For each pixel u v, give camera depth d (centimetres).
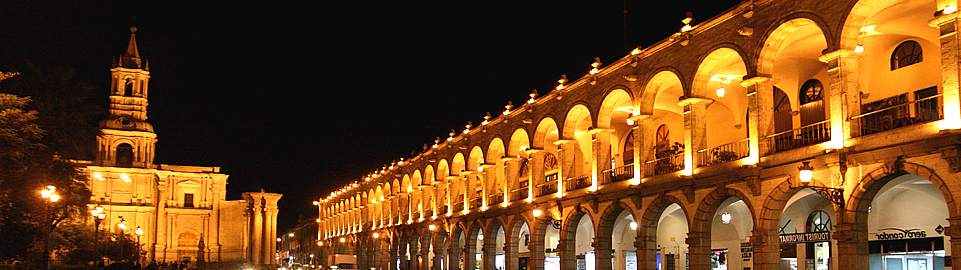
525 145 5538
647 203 3353
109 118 9162
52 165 3978
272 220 9938
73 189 4428
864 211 2359
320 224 10856
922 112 2711
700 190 3030
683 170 3133
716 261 4106
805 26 2708
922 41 2798
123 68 9300
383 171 7569
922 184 2912
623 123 4688
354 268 7444
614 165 4800
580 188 3906
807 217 3481
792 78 3331
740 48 2800
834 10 2397
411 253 6419
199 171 9844
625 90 3528
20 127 3438
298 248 16000
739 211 3869
